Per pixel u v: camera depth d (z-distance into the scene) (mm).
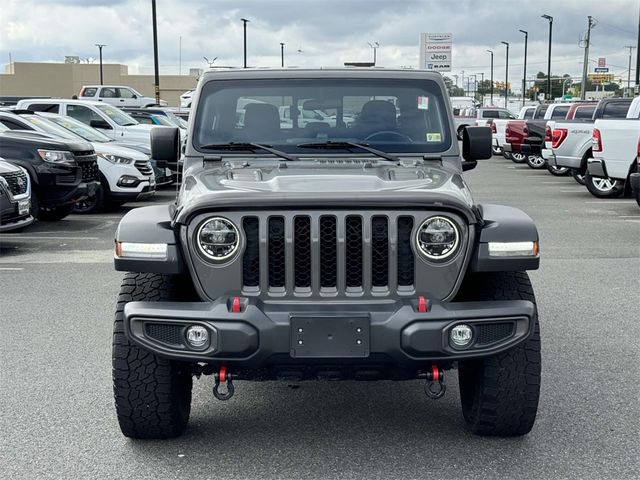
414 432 5020
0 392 5715
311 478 4367
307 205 4270
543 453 4668
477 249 4395
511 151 31656
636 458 4594
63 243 12367
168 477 4391
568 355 6590
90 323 7613
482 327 4309
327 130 5715
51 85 93312
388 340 4215
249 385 5965
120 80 95062
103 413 5320
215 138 5652
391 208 4324
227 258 4340
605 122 16672
